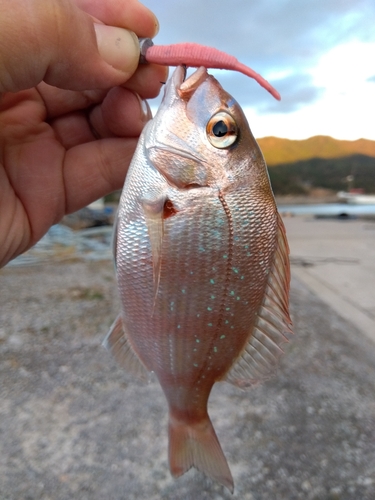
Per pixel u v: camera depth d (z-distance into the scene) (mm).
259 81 110
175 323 118
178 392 127
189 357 121
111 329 128
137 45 119
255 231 114
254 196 114
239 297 116
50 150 164
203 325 117
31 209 165
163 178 114
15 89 115
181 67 118
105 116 154
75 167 168
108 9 118
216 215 112
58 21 102
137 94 145
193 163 113
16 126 155
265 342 121
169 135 115
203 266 113
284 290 120
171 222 113
